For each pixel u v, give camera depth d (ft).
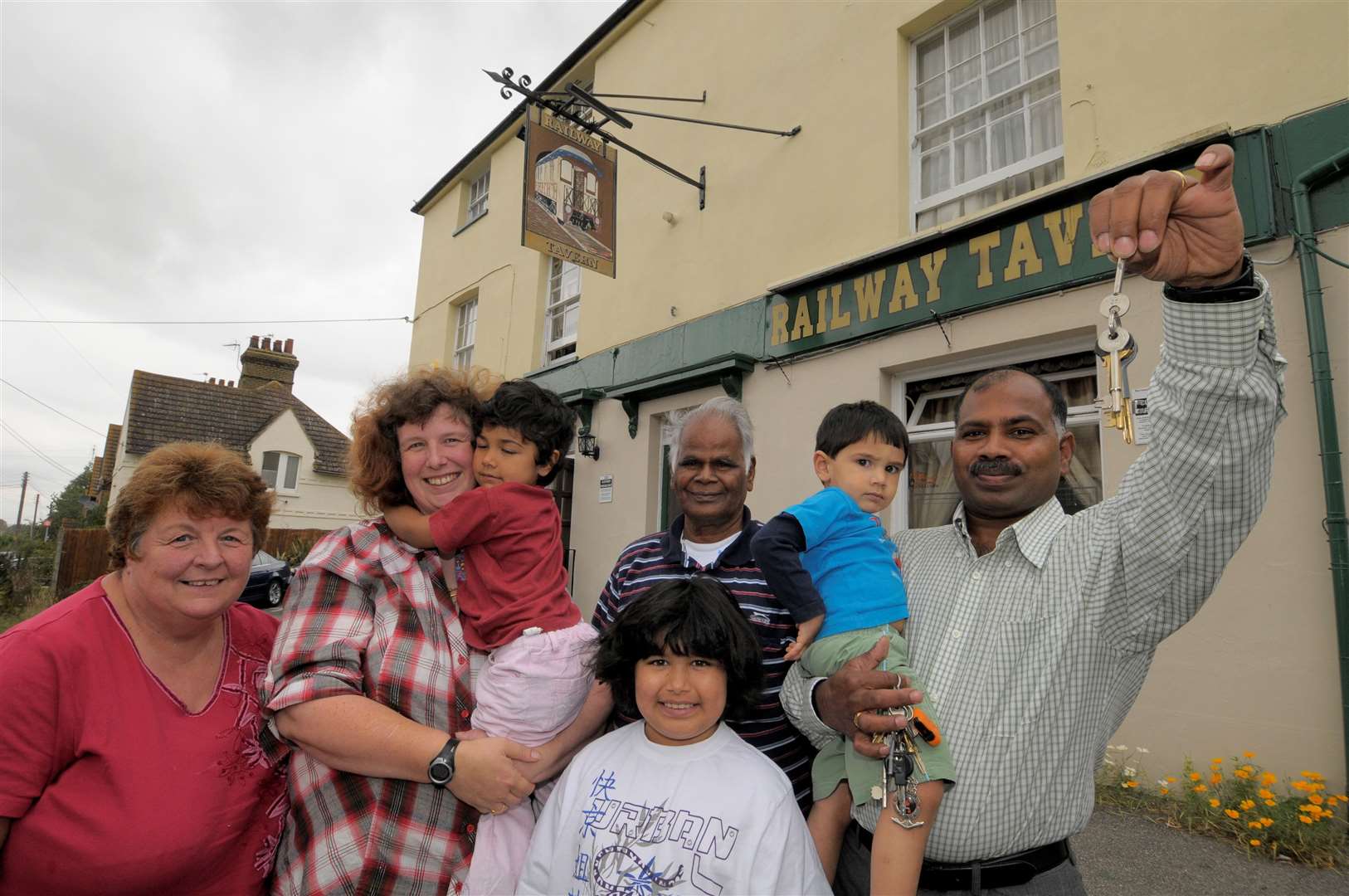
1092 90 14.60
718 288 22.59
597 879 4.61
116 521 5.13
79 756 4.82
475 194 38.86
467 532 5.48
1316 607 11.05
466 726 5.37
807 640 5.68
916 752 4.80
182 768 5.07
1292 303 11.75
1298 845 10.07
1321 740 10.83
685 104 24.72
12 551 47.42
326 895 4.85
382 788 5.07
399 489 5.89
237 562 5.24
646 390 23.91
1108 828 11.09
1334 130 11.58
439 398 5.75
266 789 5.57
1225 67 12.85
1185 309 4.32
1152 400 4.65
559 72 30.63
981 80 17.46
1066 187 14.07
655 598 5.23
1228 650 11.73
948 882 5.01
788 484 19.45
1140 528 4.72
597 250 23.22
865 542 6.17
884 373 17.74
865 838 5.49
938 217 17.95
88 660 4.89
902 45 18.69
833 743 5.81
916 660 5.60
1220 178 4.00
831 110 19.89
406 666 5.25
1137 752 12.50
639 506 24.59
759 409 20.52
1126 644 5.05
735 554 6.91
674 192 24.70
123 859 4.76
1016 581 5.34
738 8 23.20
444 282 39.17
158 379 68.85
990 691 5.11
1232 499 4.37
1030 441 5.43
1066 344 14.80
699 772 4.92
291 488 70.28
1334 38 11.75
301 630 5.22
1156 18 13.83
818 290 19.06
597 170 23.52
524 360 31.63
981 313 15.62
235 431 69.15
